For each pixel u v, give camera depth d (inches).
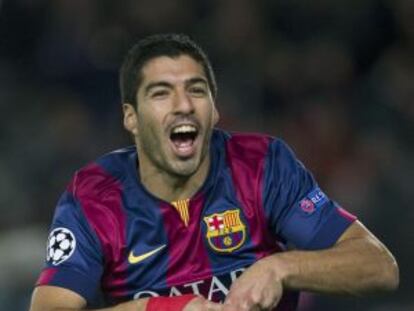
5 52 1653.5
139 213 660.7
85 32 1612.9
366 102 1540.4
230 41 1582.2
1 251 1373.0
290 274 612.1
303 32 1610.5
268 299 601.3
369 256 636.1
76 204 663.8
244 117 1507.1
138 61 651.5
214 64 1566.2
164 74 639.8
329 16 1617.9
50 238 661.3
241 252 663.1
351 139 1485.0
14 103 1595.7
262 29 1608.0
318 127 1481.3
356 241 644.7
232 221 662.5
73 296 643.5
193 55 645.9
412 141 1494.8
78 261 651.5
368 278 632.4
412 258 1307.8
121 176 672.4
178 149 644.7
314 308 1235.2
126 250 658.2
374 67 1588.3
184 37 653.3
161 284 659.4
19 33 1648.6
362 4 1616.6
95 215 659.4
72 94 1593.3
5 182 1483.8
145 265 658.2
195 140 645.9
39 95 1605.6
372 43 1601.9
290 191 666.2
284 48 1593.3
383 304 1259.8
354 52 1603.1
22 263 1355.8
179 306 604.7
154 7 1600.6
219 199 664.4
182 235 659.4
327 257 626.2
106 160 685.3
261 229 666.8
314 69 1562.5
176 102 637.9
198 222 660.7
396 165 1446.9
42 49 1632.6
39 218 1471.5
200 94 644.7
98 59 1594.5
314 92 1549.0
